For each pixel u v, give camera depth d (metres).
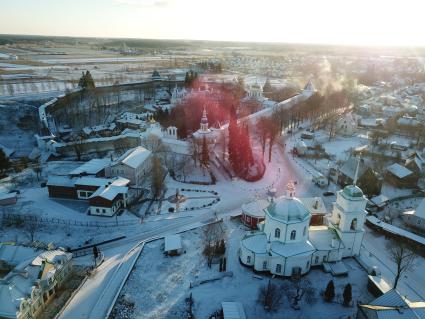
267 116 178.50
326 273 74.94
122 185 105.00
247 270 76.00
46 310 65.56
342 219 77.31
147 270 76.12
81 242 86.69
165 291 70.06
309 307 66.12
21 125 180.38
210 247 81.00
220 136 151.50
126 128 177.50
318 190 117.06
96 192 98.69
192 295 68.94
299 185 120.50
